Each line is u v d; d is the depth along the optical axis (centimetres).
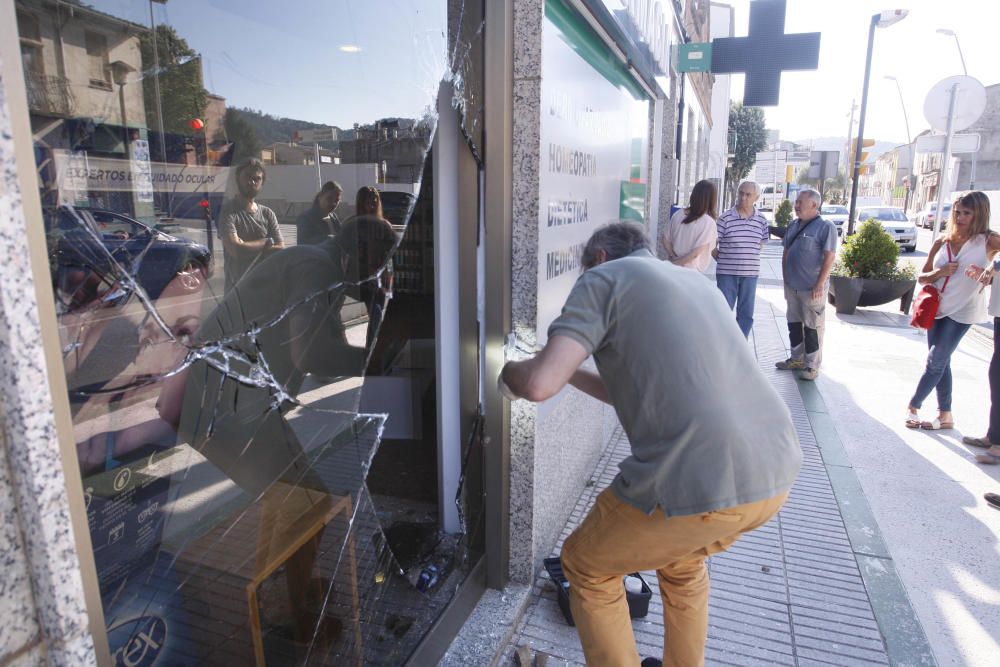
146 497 133
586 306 172
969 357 691
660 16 505
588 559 187
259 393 162
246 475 161
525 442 249
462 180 232
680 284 177
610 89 375
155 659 137
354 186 186
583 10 292
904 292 885
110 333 118
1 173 69
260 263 157
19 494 75
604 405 423
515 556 261
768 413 170
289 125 158
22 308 72
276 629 170
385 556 229
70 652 80
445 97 229
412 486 290
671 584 200
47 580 77
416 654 204
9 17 75
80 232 111
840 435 467
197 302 139
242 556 153
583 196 322
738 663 238
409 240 266
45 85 103
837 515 350
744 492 162
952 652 248
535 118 227
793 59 627
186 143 131
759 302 1010
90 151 111
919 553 316
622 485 176
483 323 240
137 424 128
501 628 237
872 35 1254
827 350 705
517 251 238
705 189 544
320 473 192
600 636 193
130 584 132
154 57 122
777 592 281
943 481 394
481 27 221
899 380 596
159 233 127
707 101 1588
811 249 577
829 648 246
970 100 790
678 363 165
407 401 283
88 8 109
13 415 73
